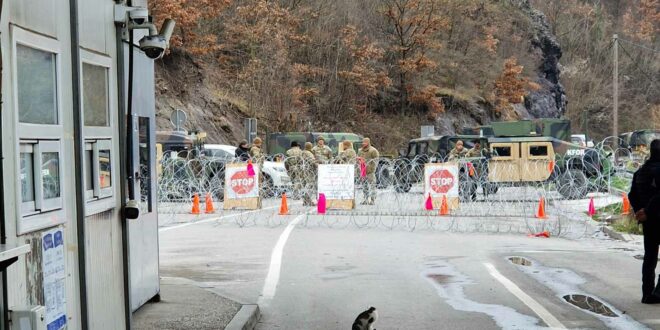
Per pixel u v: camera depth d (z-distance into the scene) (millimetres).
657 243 8781
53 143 4391
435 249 13398
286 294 9445
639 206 8781
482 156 24594
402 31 52062
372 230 16266
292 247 13531
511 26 66312
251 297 9234
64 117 4598
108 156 5512
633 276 10695
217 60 41906
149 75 7918
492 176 25266
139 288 7562
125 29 5812
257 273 10891
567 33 85125
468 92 56750
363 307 8711
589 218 18516
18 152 3863
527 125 32906
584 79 81250
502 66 60531
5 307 3549
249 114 40219
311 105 45656
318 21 47719
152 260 8125
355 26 49219
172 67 38031
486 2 64250
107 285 5391
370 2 52812
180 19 37250
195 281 10227
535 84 62375
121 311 5691
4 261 3305
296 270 11156
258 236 15141
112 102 5625
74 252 4715
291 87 42250
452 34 58656
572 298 9180
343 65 47906
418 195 21203
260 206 20344
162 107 35312
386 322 7949
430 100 51875
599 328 7656
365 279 10445
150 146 8008
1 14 3617
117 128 5738
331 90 47156
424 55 52844
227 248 13406
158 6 36500
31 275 3992
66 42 4668
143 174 7801
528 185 23031
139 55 7453
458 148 24781
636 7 88125
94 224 5152
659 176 8586
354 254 12742
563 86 79312
